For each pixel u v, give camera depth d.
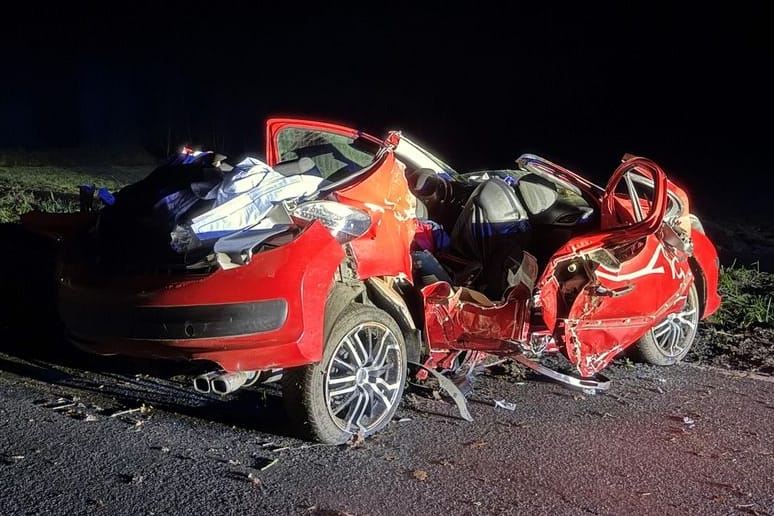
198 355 4.74
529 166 6.35
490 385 6.06
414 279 5.75
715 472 4.75
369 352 5.06
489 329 5.51
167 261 4.90
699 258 6.89
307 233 4.81
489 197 6.11
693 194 16.92
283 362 4.65
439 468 4.64
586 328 5.70
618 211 6.38
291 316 4.61
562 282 5.66
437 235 6.22
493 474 4.60
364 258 5.14
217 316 4.63
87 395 5.49
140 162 19.38
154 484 4.29
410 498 4.28
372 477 4.50
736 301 8.49
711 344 7.32
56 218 5.96
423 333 5.57
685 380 6.38
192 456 4.64
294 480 4.41
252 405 5.44
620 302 5.79
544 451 4.94
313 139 6.42
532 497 4.36
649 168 5.90
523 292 5.39
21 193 11.48
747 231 13.50
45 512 3.96
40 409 5.20
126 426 5.01
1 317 7.14
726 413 5.70
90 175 15.54
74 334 5.20
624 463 4.82
